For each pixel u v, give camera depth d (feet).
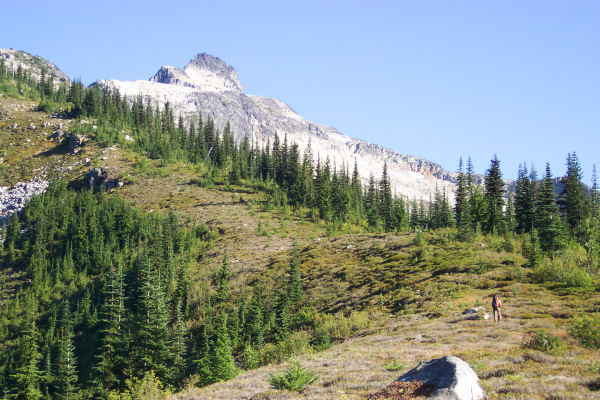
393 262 196.03
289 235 335.47
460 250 191.11
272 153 595.47
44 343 237.04
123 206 391.65
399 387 46.42
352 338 110.11
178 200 439.63
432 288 140.26
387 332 103.71
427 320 108.37
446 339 84.74
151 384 112.78
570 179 295.48
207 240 329.31
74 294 293.64
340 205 433.07
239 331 165.78
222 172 562.66
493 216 302.04
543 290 117.91
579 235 256.73
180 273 252.42
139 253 297.12
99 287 288.71
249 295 210.18
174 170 539.29
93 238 358.84
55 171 546.26
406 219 395.34
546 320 89.10
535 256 145.89
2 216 455.63
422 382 45.85
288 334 144.77
